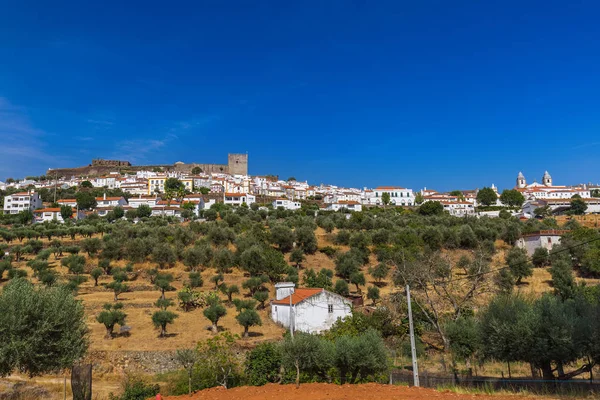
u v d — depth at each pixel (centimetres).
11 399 2459
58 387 2825
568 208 15062
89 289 5869
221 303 5506
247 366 2697
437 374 2819
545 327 2166
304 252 7919
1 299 1816
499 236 8575
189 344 3997
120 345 3969
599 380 2256
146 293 5862
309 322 4569
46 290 2002
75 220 11275
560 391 1961
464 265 6272
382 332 3859
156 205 14238
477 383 2433
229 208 12675
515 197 17238
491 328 2428
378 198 18638
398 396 1712
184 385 2638
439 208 13462
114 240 7156
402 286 4697
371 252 7944
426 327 3966
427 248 7294
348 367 2270
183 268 6869
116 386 3138
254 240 7500
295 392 1895
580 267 6475
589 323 2130
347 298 5200
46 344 1859
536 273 6556
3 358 1706
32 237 8131
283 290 5088
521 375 2895
